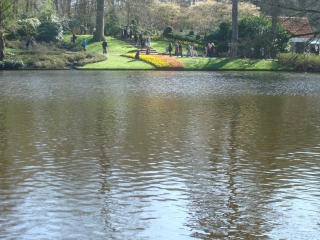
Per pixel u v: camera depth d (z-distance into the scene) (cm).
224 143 1475
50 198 998
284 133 1620
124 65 4809
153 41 6394
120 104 2253
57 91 2770
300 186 1084
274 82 3534
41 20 6244
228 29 5888
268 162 1270
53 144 1441
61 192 1032
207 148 1413
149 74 4191
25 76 3862
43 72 4331
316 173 1179
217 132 1631
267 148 1417
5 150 1368
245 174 1168
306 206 970
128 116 1922
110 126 1711
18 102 2292
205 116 1947
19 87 2983
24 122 1775
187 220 901
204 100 2448
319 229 870
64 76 3884
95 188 1059
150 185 1081
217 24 7012
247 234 848
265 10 2491
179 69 4809
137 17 7369
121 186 1073
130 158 1297
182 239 828
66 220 895
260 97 2608
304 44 2411
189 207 959
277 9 2366
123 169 1197
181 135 1579
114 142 1473
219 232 855
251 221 899
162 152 1362
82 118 1864
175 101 2391
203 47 6034
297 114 2020
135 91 2811
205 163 1257
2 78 3653
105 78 3712
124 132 1614
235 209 952
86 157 1302
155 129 1669
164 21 7481
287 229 869
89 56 4997
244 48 2981
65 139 1505
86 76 3897
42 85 3120
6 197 1002
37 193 1025
